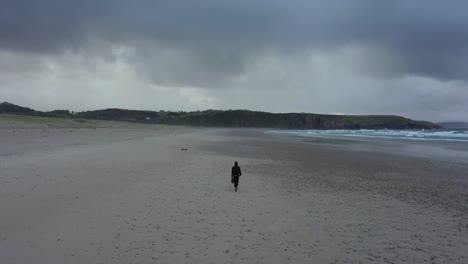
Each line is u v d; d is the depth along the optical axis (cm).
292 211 1077
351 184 1602
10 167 1645
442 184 1656
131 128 10238
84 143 3403
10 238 752
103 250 707
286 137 7456
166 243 761
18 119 6612
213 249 738
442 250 784
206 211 1038
